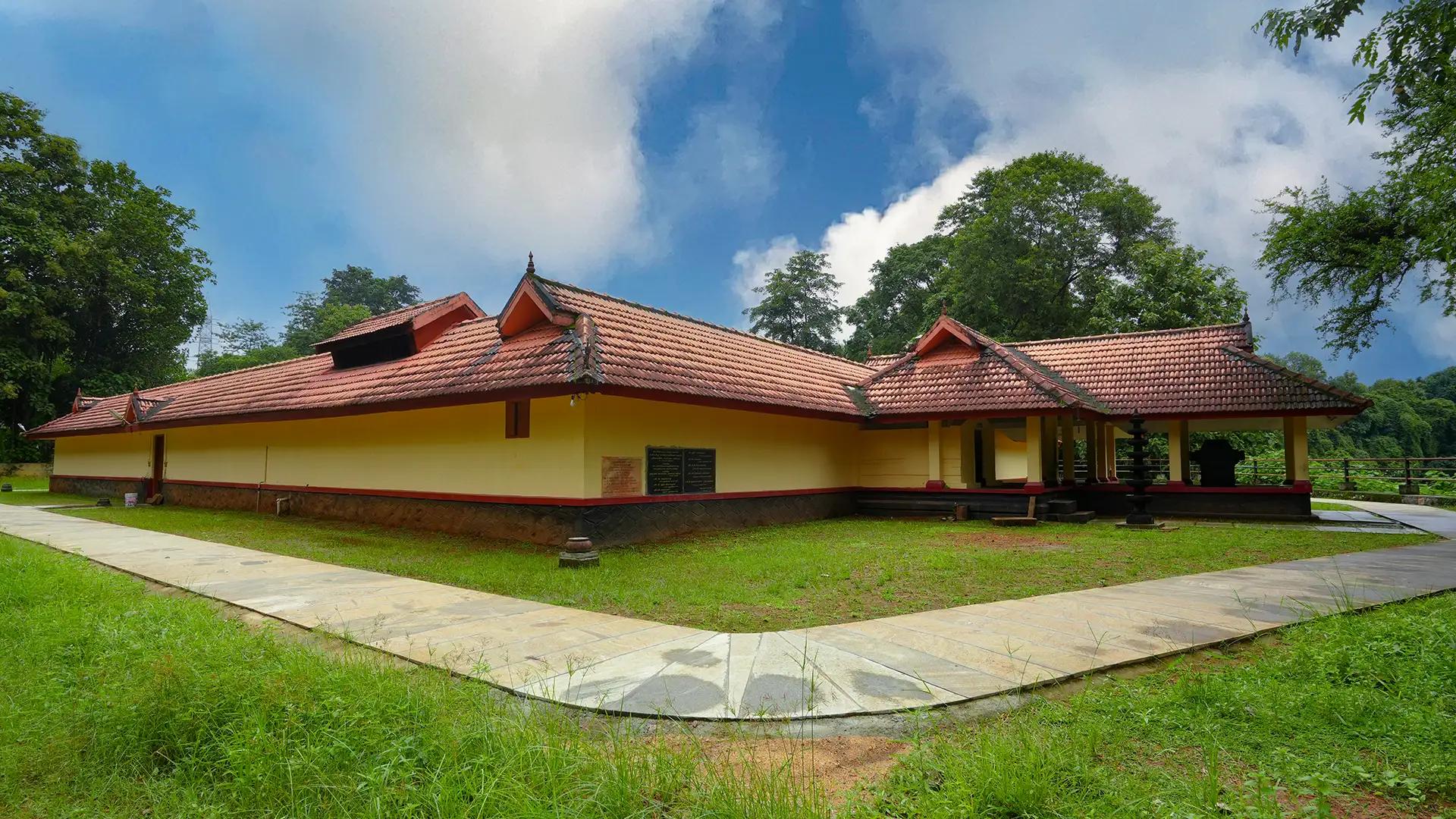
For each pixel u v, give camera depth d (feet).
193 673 13.10
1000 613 21.39
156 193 126.62
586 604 23.27
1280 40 25.49
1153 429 67.15
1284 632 18.99
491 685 14.97
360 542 39.68
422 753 10.64
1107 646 17.63
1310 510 50.75
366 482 49.98
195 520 51.60
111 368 123.34
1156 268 86.99
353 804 9.79
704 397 40.29
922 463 56.90
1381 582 25.70
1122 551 34.47
